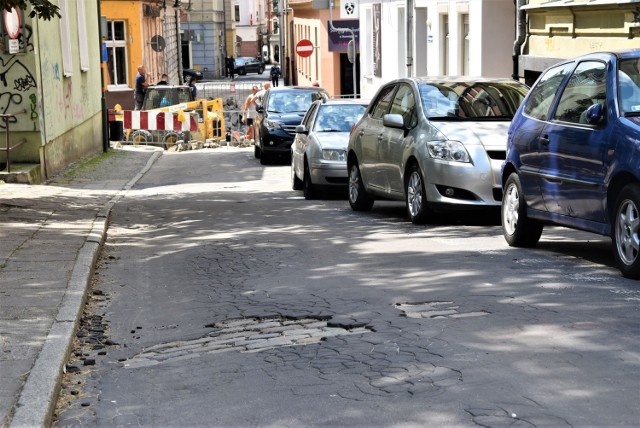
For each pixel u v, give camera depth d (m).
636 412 5.81
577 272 10.05
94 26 35.53
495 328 7.85
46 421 6.16
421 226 14.69
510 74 28.72
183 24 101.56
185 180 27.67
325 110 21.55
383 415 6.01
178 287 10.84
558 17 24.06
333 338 7.98
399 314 8.57
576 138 10.41
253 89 43.00
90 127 34.28
